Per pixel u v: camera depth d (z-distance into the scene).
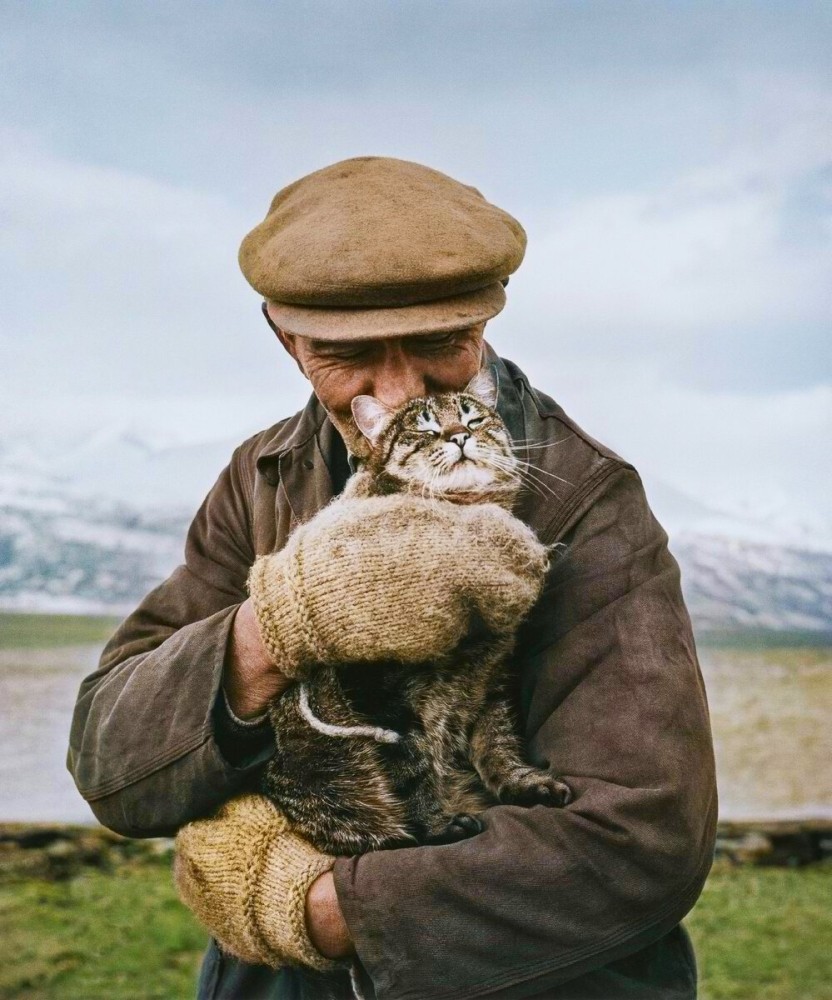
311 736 2.12
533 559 1.96
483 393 2.27
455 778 2.20
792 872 5.00
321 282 1.94
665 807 1.85
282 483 2.31
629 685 1.94
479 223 2.03
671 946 2.11
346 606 1.88
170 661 2.04
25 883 4.64
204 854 2.01
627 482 2.11
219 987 2.24
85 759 2.11
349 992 2.02
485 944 1.83
